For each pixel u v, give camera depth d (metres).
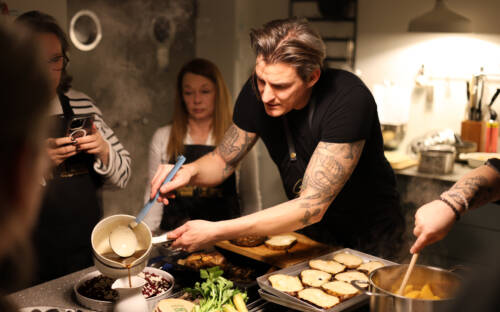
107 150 2.00
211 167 1.74
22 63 0.36
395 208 1.82
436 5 2.72
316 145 1.60
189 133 2.43
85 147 1.87
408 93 3.18
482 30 2.96
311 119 1.57
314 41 1.38
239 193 2.45
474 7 2.98
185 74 2.36
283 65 1.35
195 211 2.38
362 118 1.47
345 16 3.39
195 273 1.48
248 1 3.55
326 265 1.43
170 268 1.55
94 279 1.46
